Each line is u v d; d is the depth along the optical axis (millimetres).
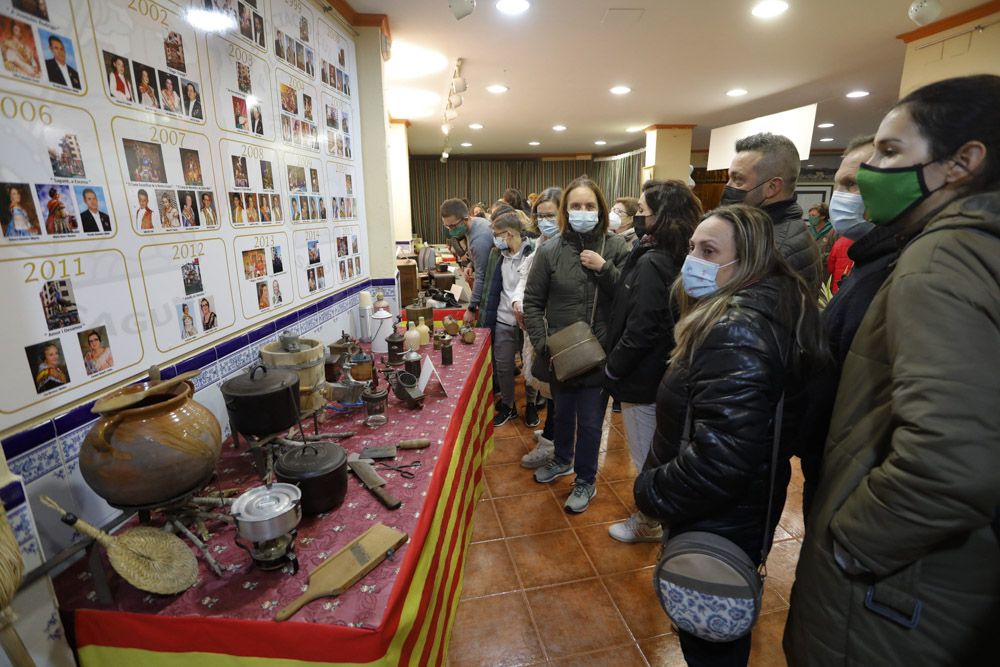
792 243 1463
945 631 682
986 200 673
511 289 2846
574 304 2082
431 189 10430
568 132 6879
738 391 898
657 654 1479
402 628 790
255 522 752
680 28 2777
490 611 1637
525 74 3738
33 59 777
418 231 10578
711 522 1029
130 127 987
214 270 1282
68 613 744
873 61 3428
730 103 4863
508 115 5539
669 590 996
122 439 771
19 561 635
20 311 771
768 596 1703
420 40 2934
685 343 1064
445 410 1506
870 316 801
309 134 1879
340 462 980
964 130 709
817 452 1012
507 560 1874
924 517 628
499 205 3768
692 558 961
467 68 3559
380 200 2607
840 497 776
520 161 10406
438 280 4305
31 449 793
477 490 2070
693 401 976
